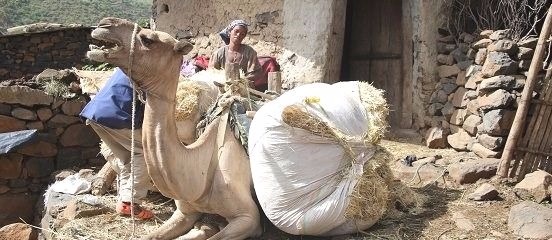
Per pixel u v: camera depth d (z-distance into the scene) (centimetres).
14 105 636
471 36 636
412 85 701
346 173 365
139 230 401
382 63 760
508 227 379
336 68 717
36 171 648
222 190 364
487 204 427
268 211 366
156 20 868
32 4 3097
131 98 409
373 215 369
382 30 758
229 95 407
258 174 367
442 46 671
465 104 613
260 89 557
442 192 465
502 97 541
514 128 486
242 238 365
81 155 673
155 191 483
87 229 400
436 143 634
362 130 376
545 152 492
